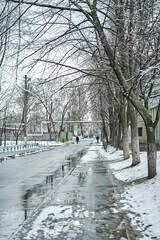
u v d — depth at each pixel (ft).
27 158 95.81
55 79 35.19
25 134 152.46
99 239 19.33
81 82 42.37
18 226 22.61
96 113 144.25
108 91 70.23
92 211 26.35
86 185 40.96
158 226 20.93
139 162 54.08
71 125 372.99
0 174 55.67
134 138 54.44
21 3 26.78
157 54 31.86
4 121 161.17
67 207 27.99
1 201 31.55
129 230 20.93
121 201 29.71
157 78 37.68
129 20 30.14
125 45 32.86
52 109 183.93
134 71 43.21
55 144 209.67
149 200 27.55
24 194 35.40
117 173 52.13
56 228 21.79
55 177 50.42
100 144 211.41
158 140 120.67
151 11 30.86
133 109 54.19
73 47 34.24
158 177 34.60
